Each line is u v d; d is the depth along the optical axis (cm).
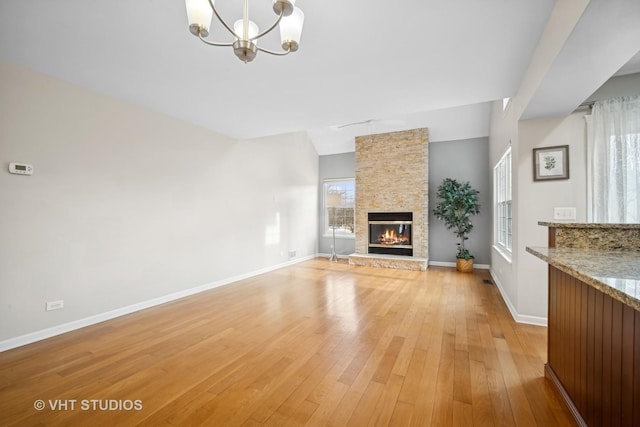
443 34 206
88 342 261
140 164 351
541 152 296
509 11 183
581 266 127
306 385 195
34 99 263
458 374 207
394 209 628
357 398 181
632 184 274
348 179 739
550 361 202
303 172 700
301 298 394
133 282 343
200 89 299
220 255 463
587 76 207
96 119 309
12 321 251
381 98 321
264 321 311
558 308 188
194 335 276
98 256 311
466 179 605
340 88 295
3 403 177
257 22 196
